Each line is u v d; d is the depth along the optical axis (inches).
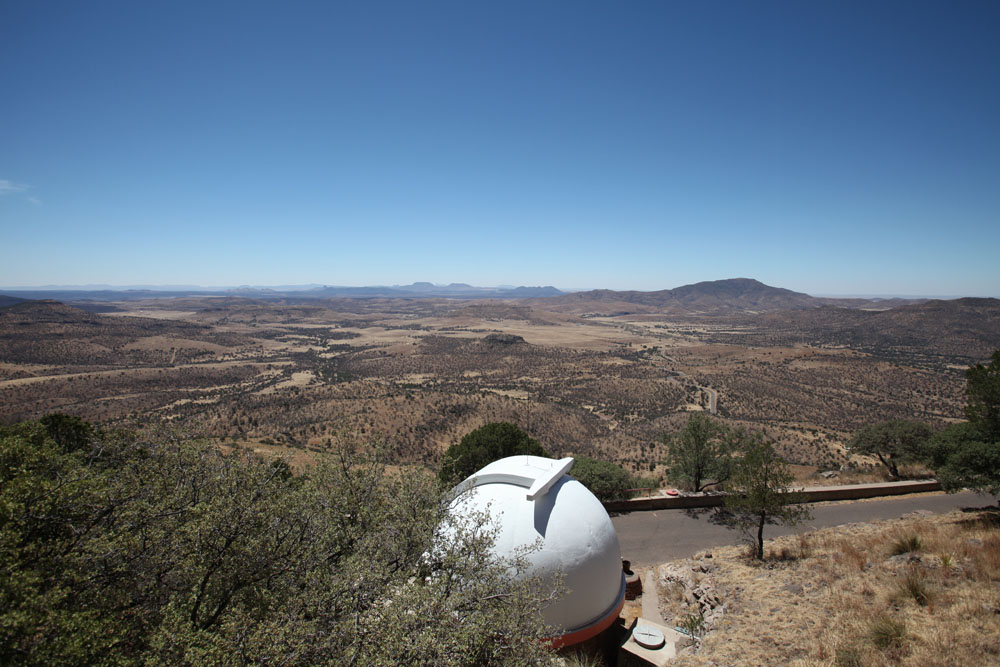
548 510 487.5
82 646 260.2
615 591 498.6
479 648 301.7
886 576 479.8
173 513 373.7
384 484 464.4
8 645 245.1
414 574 375.9
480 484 522.9
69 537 341.7
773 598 493.4
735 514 869.8
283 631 271.4
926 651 335.0
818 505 916.0
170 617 285.6
